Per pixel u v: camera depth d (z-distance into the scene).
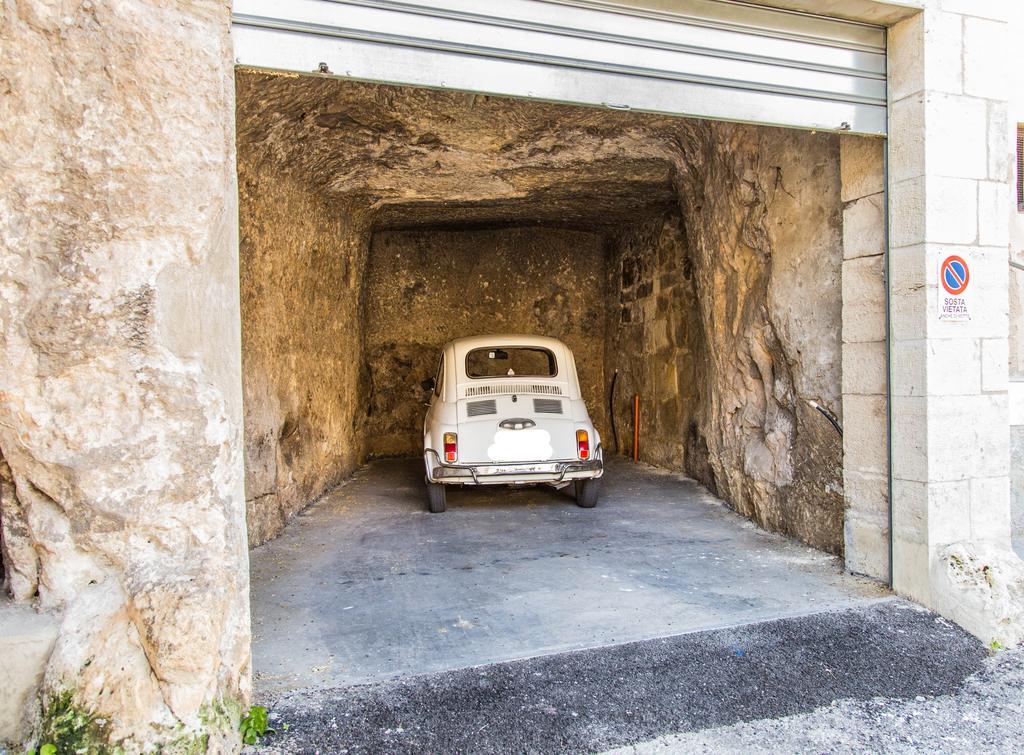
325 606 3.52
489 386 5.84
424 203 7.12
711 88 3.14
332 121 4.87
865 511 3.81
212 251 2.30
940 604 3.31
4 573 2.33
